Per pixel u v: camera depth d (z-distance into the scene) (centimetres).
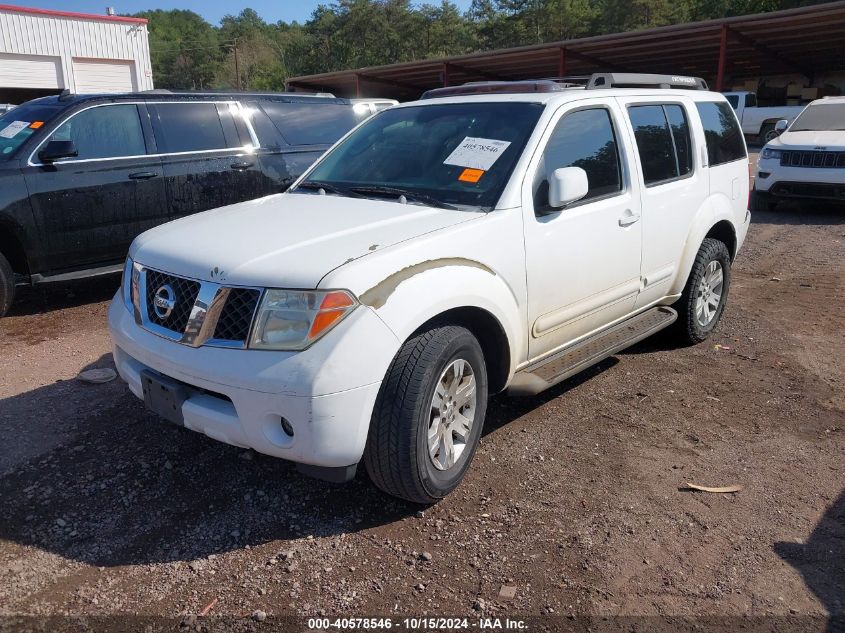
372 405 290
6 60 2512
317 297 283
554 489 352
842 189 1113
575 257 400
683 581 285
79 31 2650
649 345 571
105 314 651
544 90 459
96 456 376
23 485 347
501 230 353
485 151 391
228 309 297
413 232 329
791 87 3045
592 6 7900
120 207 661
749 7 5156
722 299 586
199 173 710
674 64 2895
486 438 405
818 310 661
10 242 619
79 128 643
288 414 280
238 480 355
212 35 11694
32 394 457
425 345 306
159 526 317
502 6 7869
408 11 9025
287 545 304
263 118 773
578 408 448
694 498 345
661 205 477
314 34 9500
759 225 1113
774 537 315
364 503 337
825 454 390
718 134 568
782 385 485
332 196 405
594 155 427
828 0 4681
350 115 852
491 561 296
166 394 316
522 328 372
